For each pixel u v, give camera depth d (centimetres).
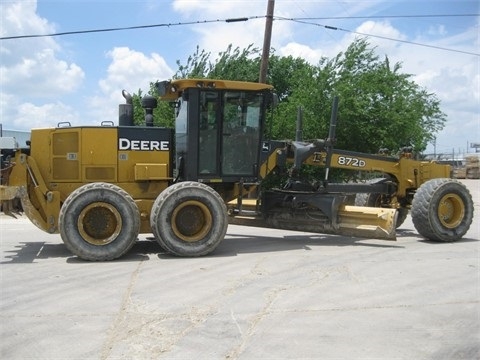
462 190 1073
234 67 2306
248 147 991
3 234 1266
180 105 1003
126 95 1013
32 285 695
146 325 525
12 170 932
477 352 454
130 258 885
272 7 1794
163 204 875
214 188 1018
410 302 600
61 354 454
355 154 1131
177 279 719
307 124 2045
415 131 2256
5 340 488
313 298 618
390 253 918
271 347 465
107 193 862
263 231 1270
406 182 1184
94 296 635
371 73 2102
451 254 908
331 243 1049
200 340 483
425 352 454
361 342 477
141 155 969
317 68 2144
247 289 660
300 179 1107
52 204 920
